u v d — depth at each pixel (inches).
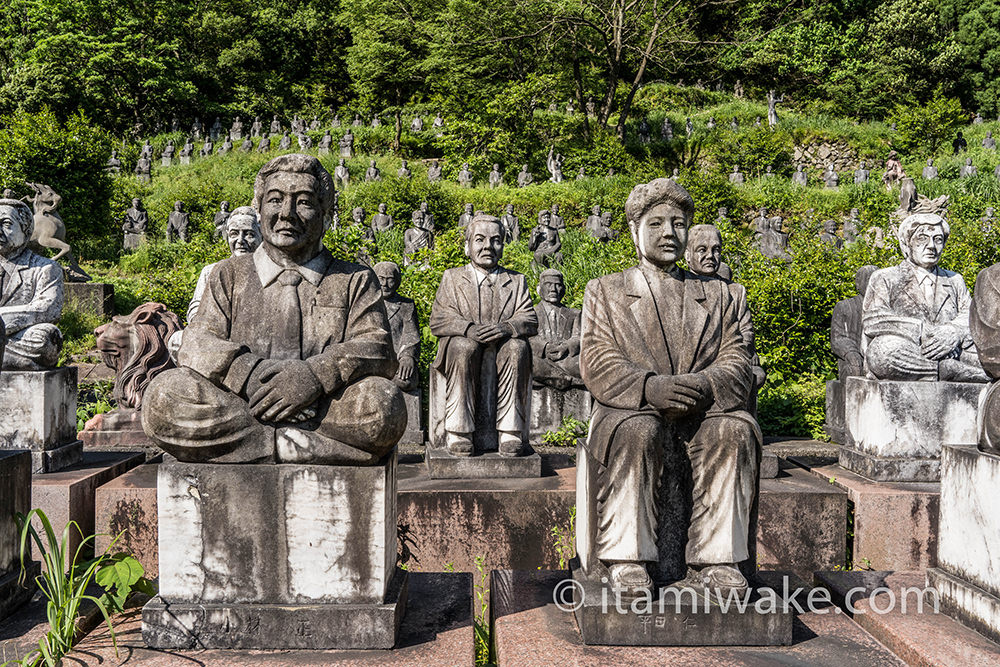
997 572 124.3
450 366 221.8
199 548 117.4
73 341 506.0
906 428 210.7
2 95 1441.9
